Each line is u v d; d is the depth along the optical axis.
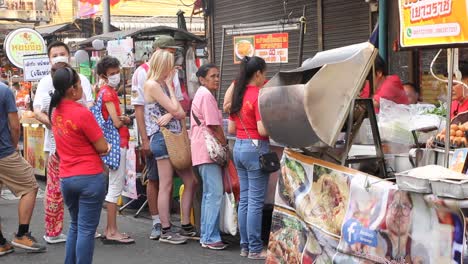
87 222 5.06
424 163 4.18
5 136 6.26
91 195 4.99
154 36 10.37
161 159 6.54
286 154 4.48
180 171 6.64
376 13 8.73
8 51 11.87
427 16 3.75
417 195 3.35
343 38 9.35
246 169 5.91
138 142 7.70
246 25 10.68
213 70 6.20
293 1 10.20
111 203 6.65
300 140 4.08
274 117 4.16
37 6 21.09
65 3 21.45
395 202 3.51
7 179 6.36
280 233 4.54
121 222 7.66
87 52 11.62
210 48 12.37
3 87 6.18
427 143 4.32
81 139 4.95
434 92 8.06
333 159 4.21
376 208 3.64
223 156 6.21
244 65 5.83
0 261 6.18
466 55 7.04
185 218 6.75
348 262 3.79
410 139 4.53
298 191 4.31
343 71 3.98
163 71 6.41
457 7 3.52
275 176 6.29
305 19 9.67
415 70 8.24
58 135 5.01
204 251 6.35
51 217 6.73
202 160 6.21
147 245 6.63
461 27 3.51
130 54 8.74
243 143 5.82
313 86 3.89
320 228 4.04
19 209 6.42
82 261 5.08
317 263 4.10
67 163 4.99
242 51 10.84
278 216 4.57
